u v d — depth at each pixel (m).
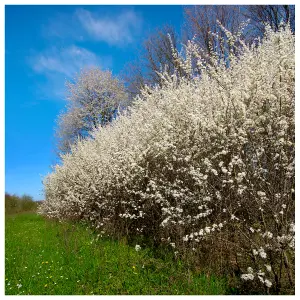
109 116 20.98
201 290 4.16
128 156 6.75
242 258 4.51
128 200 7.25
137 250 5.88
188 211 5.34
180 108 5.78
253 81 4.79
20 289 4.73
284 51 4.60
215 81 5.56
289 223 3.90
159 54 18.23
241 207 4.66
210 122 5.03
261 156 4.56
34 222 14.86
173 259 5.32
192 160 5.22
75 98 21.34
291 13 12.38
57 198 13.85
